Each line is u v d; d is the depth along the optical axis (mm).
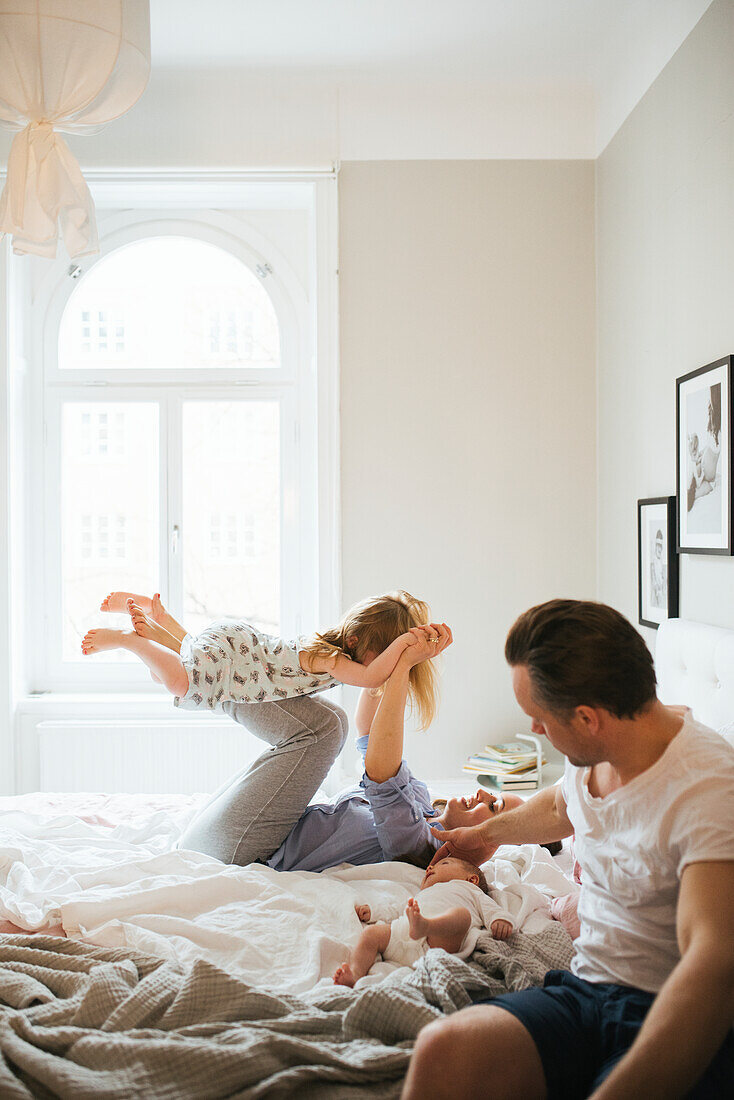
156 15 3090
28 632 3887
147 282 3953
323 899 1861
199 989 1391
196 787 3652
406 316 3611
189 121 3564
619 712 1210
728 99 2422
